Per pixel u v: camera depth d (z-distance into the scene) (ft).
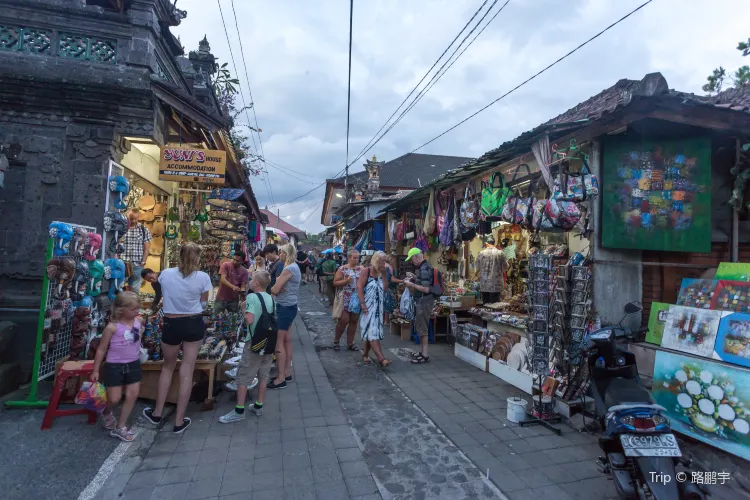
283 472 10.27
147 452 11.12
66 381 12.32
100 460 10.30
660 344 12.80
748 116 11.87
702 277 13.92
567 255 17.57
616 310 14.19
